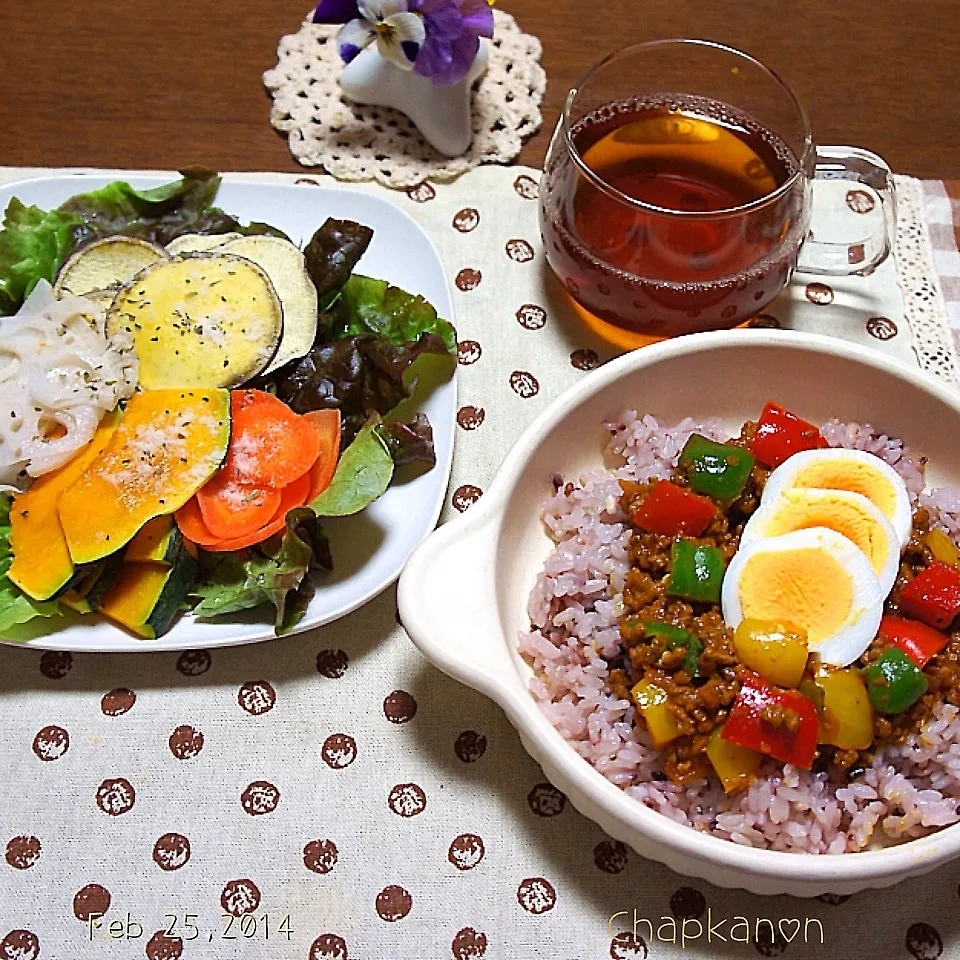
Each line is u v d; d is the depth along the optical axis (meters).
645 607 0.50
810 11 0.67
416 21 0.58
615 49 0.66
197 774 0.51
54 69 0.64
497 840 0.50
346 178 0.62
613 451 0.54
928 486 0.54
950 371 0.59
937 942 0.49
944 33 0.67
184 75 0.64
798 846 0.47
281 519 0.52
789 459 0.52
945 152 0.64
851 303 0.60
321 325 0.56
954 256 0.61
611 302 0.56
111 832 0.50
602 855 0.50
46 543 0.51
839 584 0.49
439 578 0.48
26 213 0.57
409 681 0.53
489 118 0.64
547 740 0.45
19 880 0.49
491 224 0.62
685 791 0.49
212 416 0.52
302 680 0.53
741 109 0.59
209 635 0.51
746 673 0.48
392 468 0.52
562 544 0.52
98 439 0.52
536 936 0.49
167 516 0.51
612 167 0.58
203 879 0.50
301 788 0.51
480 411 0.58
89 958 0.49
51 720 0.52
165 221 0.59
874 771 0.49
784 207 0.54
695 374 0.54
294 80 0.64
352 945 0.49
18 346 0.52
